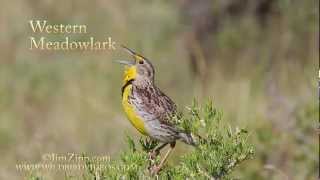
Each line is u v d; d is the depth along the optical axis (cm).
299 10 1727
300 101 1291
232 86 1448
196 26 1794
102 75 1638
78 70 1700
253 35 1742
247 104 1339
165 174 684
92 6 1934
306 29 1708
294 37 1711
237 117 1263
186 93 1622
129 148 702
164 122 853
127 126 1355
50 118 1484
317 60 1641
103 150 1273
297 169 1162
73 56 1756
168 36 1842
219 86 1496
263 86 1459
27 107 1557
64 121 1410
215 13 1786
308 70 1588
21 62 1759
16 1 1934
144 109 880
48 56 1772
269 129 1212
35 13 1914
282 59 1683
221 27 1773
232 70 1673
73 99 1506
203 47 1764
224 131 682
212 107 686
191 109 689
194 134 683
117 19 1877
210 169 669
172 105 902
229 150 672
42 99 1612
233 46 1741
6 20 1889
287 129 1207
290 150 1184
